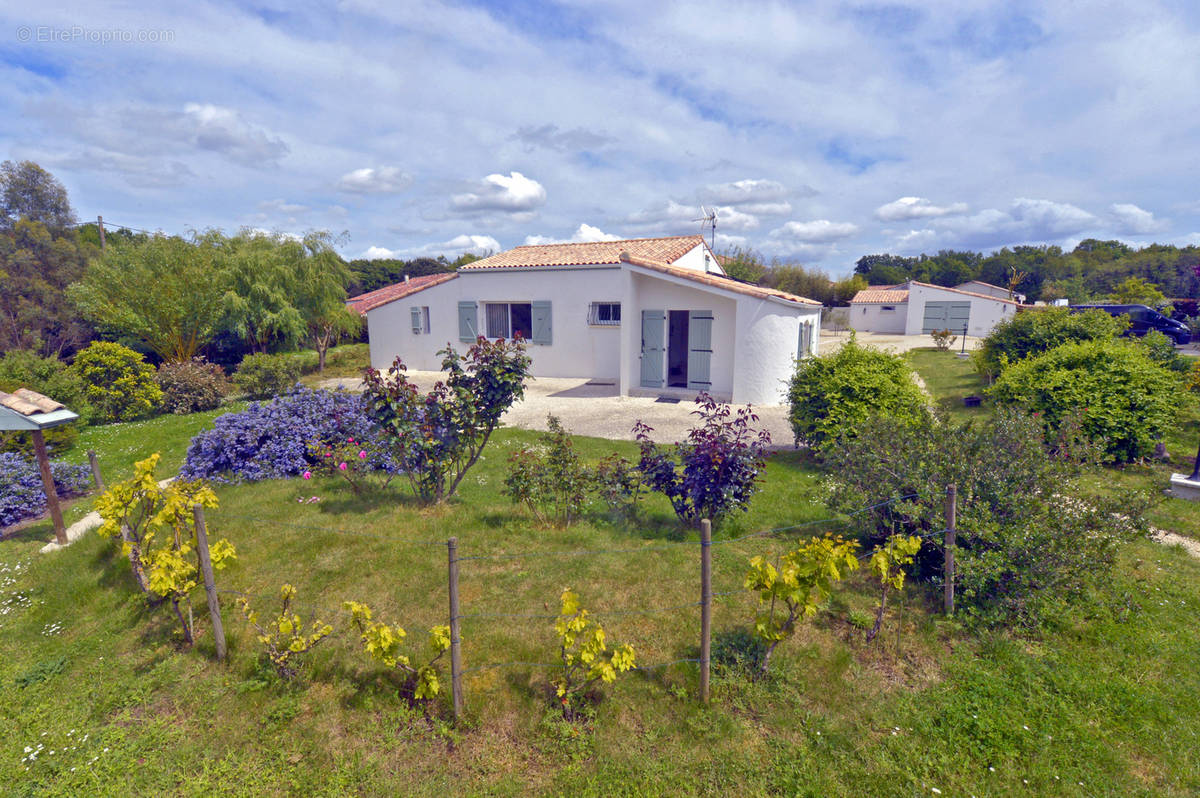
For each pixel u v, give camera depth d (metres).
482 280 18.73
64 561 6.03
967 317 36.22
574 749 3.46
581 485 6.47
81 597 5.34
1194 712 3.60
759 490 6.92
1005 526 4.79
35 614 5.16
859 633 4.46
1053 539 4.52
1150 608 4.75
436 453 6.78
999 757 3.32
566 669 3.77
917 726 3.55
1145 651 4.20
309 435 8.88
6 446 9.73
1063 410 8.77
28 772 3.44
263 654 4.28
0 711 3.96
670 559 5.66
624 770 3.30
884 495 5.44
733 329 14.88
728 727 3.55
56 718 3.88
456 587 3.59
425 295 20.44
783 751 3.40
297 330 22.11
